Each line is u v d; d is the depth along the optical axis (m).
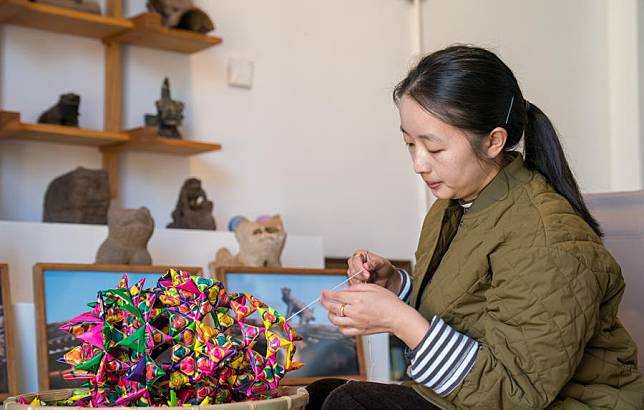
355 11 3.81
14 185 2.99
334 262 3.66
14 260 2.62
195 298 1.48
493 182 1.55
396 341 3.27
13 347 2.47
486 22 4.22
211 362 1.38
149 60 3.28
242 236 2.97
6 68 2.99
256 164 3.50
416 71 1.53
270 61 3.56
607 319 1.51
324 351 2.99
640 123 4.46
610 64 4.61
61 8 2.89
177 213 3.07
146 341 1.38
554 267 1.40
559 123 4.44
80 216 2.78
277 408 1.36
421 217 3.94
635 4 4.49
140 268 2.69
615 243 2.10
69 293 2.57
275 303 2.93
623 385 1.52
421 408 1.48
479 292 1.52
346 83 3.76
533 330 1.38
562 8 4.49
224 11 3.45
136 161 3.23
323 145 3.68
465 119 1.48
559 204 1.50
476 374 1.40
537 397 1.37
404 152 3.92
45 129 2.83
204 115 3.39
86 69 3.14
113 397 1.40
